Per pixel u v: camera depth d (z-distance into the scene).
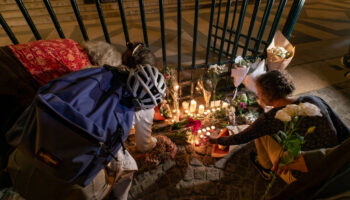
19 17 6.17
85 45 1.50
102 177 1.50
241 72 2.77
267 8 2.84
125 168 1.68
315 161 1.56
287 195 1.43
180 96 3.22
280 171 1.79
